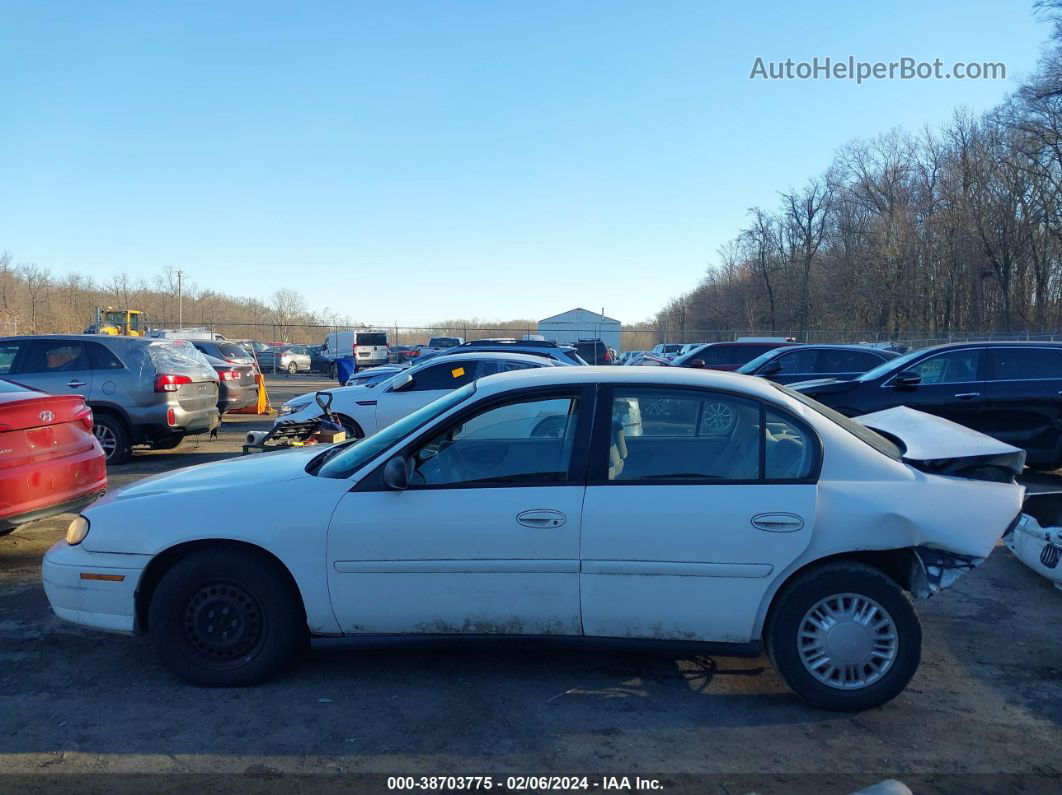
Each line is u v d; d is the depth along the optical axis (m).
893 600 3.77
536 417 4.07
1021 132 37.09
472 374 10.55
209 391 11.49
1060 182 37.06
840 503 3.78
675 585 3.80
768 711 3.85
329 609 3.95
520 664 4.37
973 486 3.89
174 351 11.10
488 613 3.90
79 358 10.40
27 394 6.16
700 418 4.00
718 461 3.93
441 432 4.06
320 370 43.50
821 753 3.46
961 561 3.87
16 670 4.29
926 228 45.69
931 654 4.59
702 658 4.47
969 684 4.18
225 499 4.03
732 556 3.76
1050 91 34.12
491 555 3.85
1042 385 9.57
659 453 3.96
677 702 3.94
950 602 5.49
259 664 4.02
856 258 49.91
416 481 4.04
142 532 4.01
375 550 3.90
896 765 3.37
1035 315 41.03
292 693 4.00
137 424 10.42
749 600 3.79
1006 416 9.62
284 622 4.02
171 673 4.16
